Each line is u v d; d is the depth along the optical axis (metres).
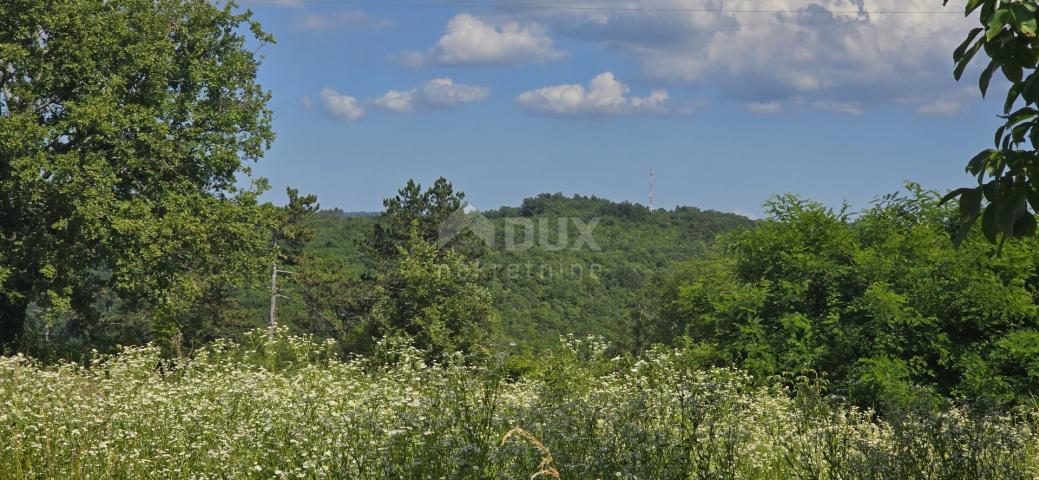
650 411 6.82
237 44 31.12
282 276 57.91
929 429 5.96
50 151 26.08
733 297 18.70
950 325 17.48
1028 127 3.53
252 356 13.20
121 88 26.98
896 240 17.95
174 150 28.14
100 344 28.75
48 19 24.84
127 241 25.16
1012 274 17.23
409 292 47.72
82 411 8.50
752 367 17.33
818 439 6.42
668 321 51.62
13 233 26.84
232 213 28.28
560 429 6.27
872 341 17.12
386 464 5.90
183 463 7.31
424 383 8.73
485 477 5.70
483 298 49.91
